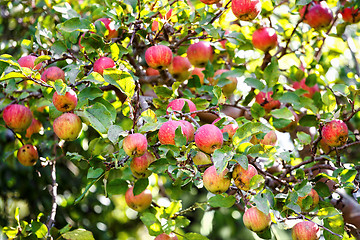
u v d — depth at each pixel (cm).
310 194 241
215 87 237
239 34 327
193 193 526
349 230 281
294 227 231
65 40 282
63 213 492
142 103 287
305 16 352
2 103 328
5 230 268
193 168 236
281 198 232
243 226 504
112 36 296
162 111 268
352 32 435
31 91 340
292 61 371
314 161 290
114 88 335
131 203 282
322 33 371
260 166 295
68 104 235
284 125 286
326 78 376
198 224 520
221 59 383
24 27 432
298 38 382
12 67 246
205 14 322
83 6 397
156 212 287
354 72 426
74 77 241
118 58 265
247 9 282
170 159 218
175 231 262
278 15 407
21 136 355
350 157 424
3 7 435
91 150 271
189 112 238
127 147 216
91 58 280
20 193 472
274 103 320
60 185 480
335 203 313
